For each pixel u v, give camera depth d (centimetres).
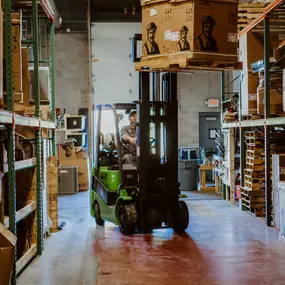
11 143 557
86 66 1800
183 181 1539
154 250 743
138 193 863
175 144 864
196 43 701
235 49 725
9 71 551
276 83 975
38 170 719
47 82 816
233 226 929
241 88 1109
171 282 581
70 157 1589
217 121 1834
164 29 723
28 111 707
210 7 707
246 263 661
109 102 1784
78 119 1645
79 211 1151
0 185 520
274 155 902
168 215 867
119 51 1778
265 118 930
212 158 1590
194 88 1819
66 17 1770
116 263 670
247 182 1092
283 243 778
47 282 584
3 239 446
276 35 1066
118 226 945
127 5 1769
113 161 996
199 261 674
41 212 730
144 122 848
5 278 443
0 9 507
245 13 1173
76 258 698
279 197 811
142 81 850
